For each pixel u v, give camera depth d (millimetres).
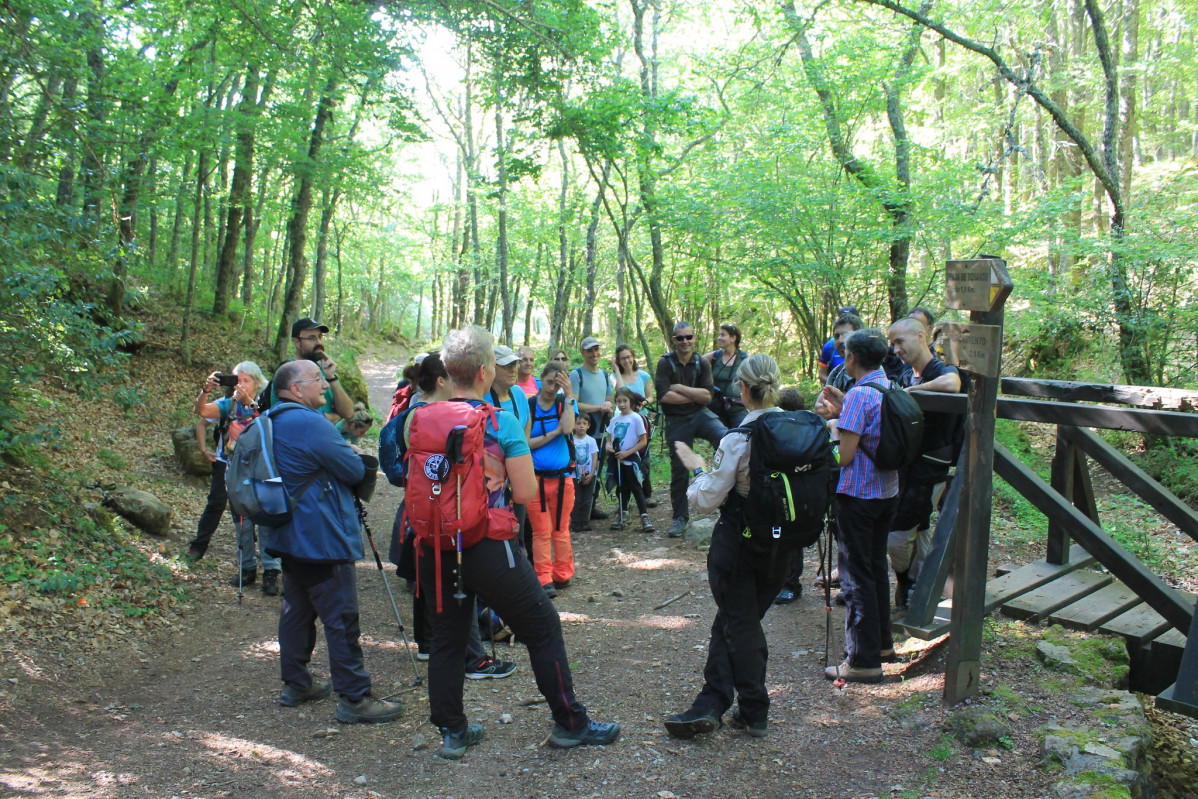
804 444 3484
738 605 3730
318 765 3566
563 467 6180
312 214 24453
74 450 8758
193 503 8609
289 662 4238
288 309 15969
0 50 7266
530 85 10953
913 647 4570
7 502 5781
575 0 10602
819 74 11602
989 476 3740
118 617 5277
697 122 12438
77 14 8188
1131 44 17047
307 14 10797
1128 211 11148
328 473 4016
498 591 3430
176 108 11039
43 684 4254
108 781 3350
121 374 6488
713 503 3596
